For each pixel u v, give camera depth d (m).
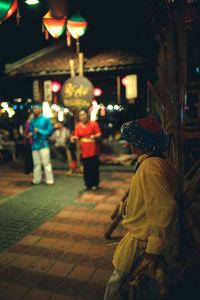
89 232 4.07
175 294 1.64
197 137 3.02
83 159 6.33
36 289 2.73
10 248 3.62
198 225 2.56
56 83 9.30
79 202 5.55
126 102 11.35
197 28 3.49
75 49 10.13
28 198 5.94
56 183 7.25
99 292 2.66
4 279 2.91
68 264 3.19
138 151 1.75
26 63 9.98
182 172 2.89
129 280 1.67
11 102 11.12
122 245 1.77
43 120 6.71
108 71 8.93
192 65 4.73
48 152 6.92
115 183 7.04
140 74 8.95
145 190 1.53
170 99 3.02
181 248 2.94
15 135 11.70
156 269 1.54
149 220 1.51
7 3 2.88
